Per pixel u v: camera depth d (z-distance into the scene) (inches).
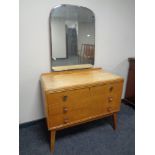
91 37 77.3
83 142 63.8
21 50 64.2
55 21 66.6
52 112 53.5
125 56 94.7
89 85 57.7
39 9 63.2
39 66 69.3
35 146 61.6
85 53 77.6
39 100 73.9
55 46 69.0
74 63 75.5
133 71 93.7
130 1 86.0
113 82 63.4
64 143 63.2
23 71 66.8
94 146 61.5
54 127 55.7
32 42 65.3
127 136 67.7
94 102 61.2
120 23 86.3
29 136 67.6
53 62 70.4
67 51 72.3
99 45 82.8
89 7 73.9
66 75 69.8
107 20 81.4
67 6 67.8
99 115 64.3
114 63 91.6
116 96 66.3
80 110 58.9
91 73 74.2
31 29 63.7
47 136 67.7
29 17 62.3
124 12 85.7
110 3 79.7
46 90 50.3
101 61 86.2
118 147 61.0
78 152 58.4
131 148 60.4
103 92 62.2
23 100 70.5
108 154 57.4
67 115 56.7
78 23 72.0
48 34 67.4
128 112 88.7
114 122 71.1
